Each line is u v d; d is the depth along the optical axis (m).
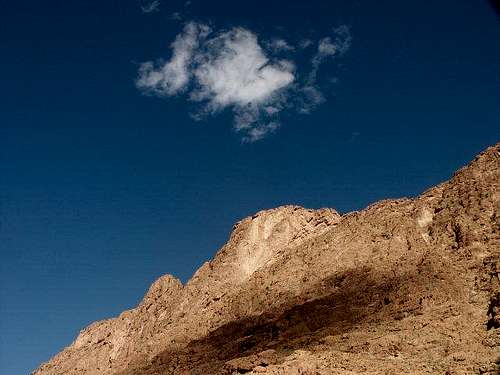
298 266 94.62
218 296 101.75
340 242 94.44
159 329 102.56
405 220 92.31
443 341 64.81
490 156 96.62
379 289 79.81
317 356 62.25
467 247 82.88
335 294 83.06
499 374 54.19
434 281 77.06
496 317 66.88
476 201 89.50
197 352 88.00
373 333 69.31
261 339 81.75
